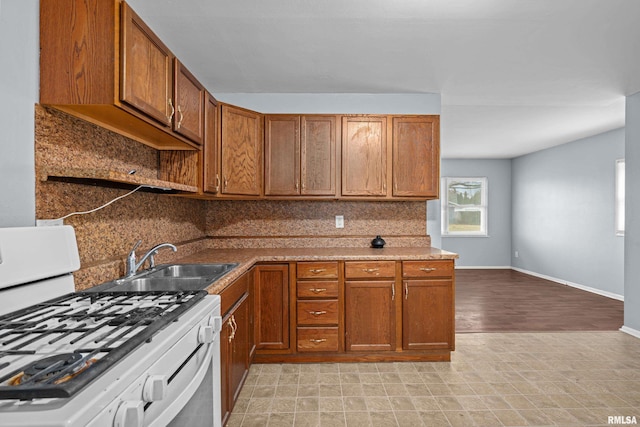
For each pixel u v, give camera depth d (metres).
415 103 3.23
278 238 3.17
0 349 0.78
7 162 1.13
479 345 3.04
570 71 2.73
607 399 2.14
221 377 1.67
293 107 3.21
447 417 1.96
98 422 0.60
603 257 4.98
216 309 1.30
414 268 2.64
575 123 4.44
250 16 2.00
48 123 1.28
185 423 1.01
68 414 0.55
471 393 2.22
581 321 3.74
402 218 3.26
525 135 5.14
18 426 0.53
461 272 6.84
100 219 1.61
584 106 3.68
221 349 1.67
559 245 5.86
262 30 2.15
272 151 2.89
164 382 0.77
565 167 5.73
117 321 0.93
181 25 2.09
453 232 7.29
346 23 2.07
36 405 0.57
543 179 6.27
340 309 2.63
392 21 2.04
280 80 2.91
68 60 1.26
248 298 2.32
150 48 1.48
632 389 2.26
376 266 2.63
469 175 7.26
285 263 2.62
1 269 1.00
